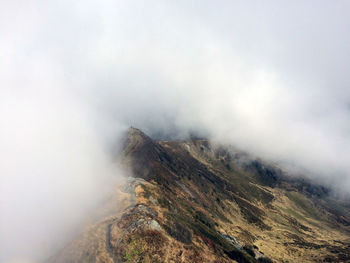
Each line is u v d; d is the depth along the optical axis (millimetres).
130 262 110438
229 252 180625
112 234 126375
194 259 131500
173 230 148625
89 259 113438
